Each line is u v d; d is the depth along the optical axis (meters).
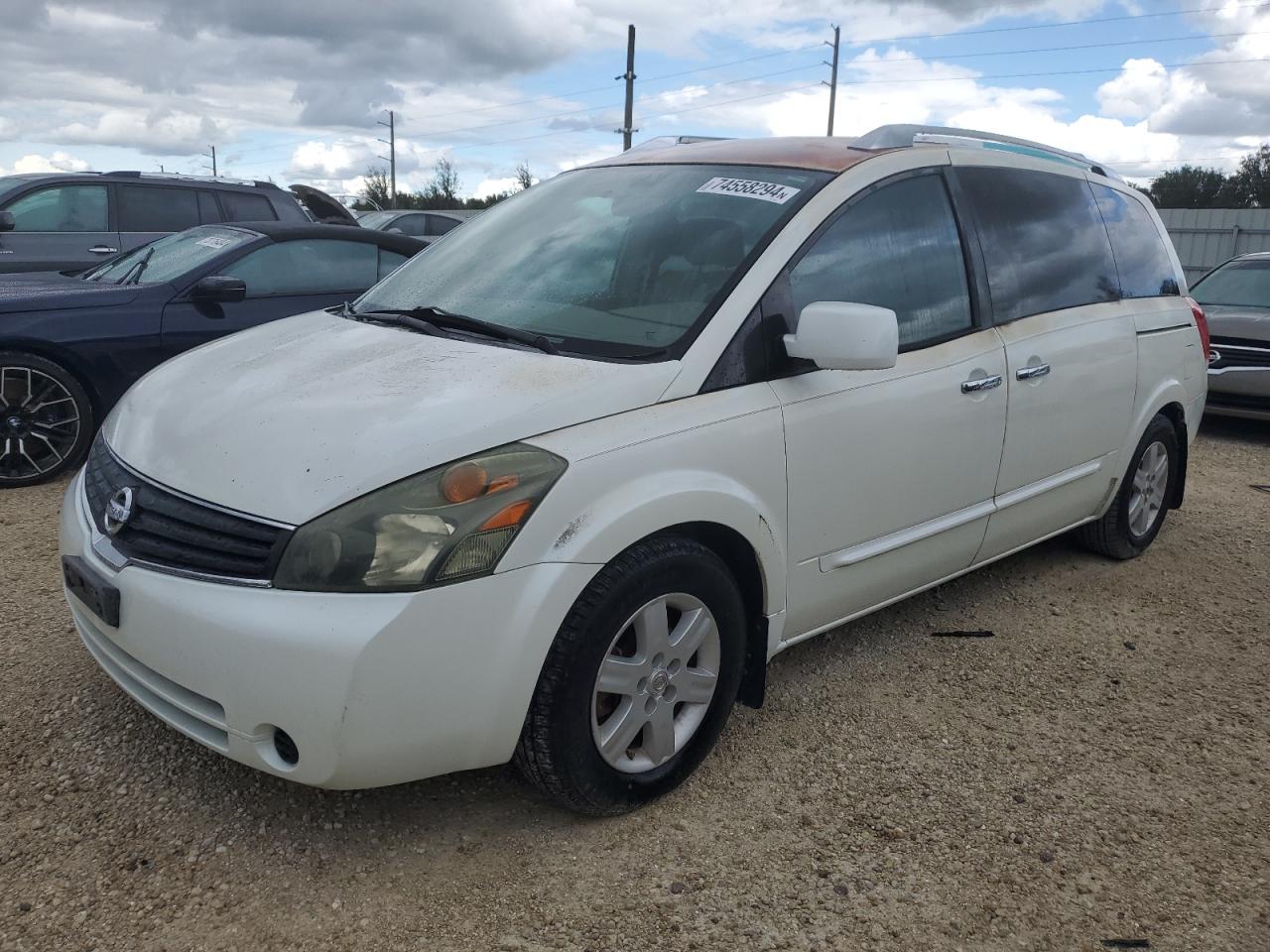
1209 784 2.99
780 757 3.03
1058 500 4.14
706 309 2.83
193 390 2.85
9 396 5.38
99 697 3.15
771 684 3.49
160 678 2.42
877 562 3.31
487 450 2.36
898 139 3.62
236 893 2.35
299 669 2.17
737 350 2.81
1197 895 2.50
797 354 2.82
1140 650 3.92
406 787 2.79
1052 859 2.61
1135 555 4.98
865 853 2.60
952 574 3.77
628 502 2.47
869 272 3.21
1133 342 4.36
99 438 3.01
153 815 2.61
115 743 2.91
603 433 2.49
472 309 3.16
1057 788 2.93
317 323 3.39
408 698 2.22
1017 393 3.67
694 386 2.71
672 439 2.59
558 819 2.68
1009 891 2.48
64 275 6.80
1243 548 5.24
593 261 3.18
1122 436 4.42
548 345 2.82
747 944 2.26
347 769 2.22
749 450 2.76
